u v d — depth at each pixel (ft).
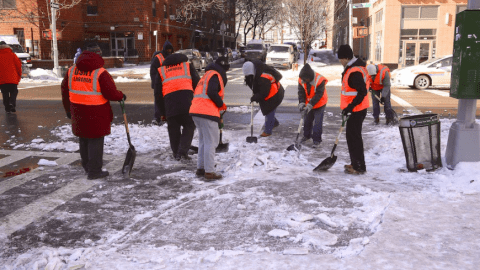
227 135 27.61
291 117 36.01
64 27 124.77
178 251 10.90
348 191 15.76
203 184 16.97
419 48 104.99
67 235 12.21
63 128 31.04
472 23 17.01
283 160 20.48
